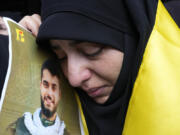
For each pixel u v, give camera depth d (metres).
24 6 1.28
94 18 0.76
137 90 0.79
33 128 0.68
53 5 0.77
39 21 0.86
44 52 0.81
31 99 0.70
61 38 0.73
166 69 0.77
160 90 0.75
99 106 0.89
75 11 0.75
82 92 0.89
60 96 0.81
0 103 0.61
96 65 0.78
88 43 0.75
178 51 0.79
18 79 0.67
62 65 0.84
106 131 0.90
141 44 0.78
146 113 0.77
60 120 0.78
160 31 0.81
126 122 0.82
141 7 0.80
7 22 0.71
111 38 0.78
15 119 0.64
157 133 0.75
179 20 1.04
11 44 0.68
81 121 0.87
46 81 0.77
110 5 0.78
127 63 0.81
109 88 0.85
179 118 0.73
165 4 1.13
